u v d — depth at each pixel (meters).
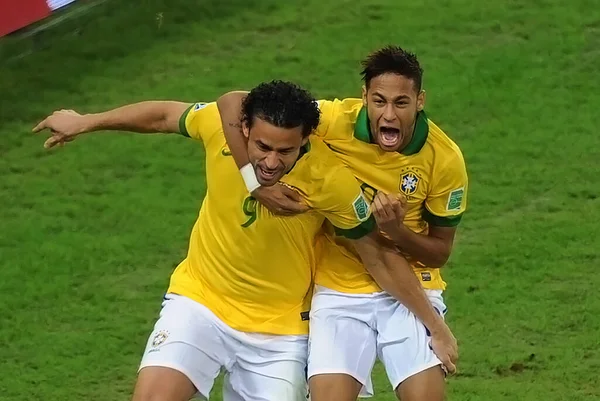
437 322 18.72
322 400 18.52
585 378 25.86
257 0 45.88
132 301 29.27
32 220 32.84
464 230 32.16
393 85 17.36
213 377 19.03
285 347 19.30
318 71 40.84
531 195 33.81
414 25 43.84
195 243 19.50
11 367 26.61
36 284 29.86
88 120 19.27
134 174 35.25
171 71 41.06
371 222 18.44
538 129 37.31
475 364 26.42
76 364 26.75
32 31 42.44
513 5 45.12
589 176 34.72
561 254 30.89
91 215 33.09
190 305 19.09
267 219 18.47
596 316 28.20
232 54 42.16
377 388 26.00
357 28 43.69
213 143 18.61
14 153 36.53
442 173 18.38
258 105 16.88
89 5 44.62
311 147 18.11
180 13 44.88
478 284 29.66
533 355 26.73
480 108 38.59
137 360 26.95
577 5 45.06
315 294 19.50
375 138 18.00
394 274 18.58
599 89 39.72
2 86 40.28
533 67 41.03
